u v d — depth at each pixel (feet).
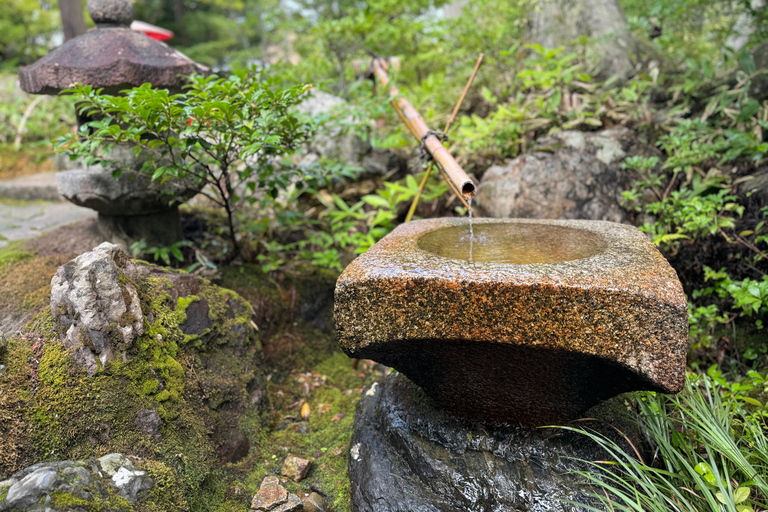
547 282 3.99
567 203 9.59
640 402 5.71
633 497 4.95
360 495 5.56
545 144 10.43
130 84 7.00
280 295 9.24
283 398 8.00
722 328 7.98
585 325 3.97
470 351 4.65
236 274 9.04
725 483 4.82
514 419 5.46
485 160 11.46
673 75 12.66
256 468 6.31
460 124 12.08
